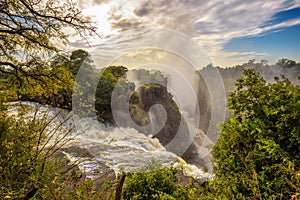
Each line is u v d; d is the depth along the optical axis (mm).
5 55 6574
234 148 2721
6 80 6680
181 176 4102
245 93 2668
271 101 2559
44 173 2922
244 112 2775
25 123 3482
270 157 2303
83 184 3031
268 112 2441
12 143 2826
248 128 2541
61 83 5699
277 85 2588
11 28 6625
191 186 3234
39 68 6508
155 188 3133
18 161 2764
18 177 2695
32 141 3088
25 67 6699
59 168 3275
